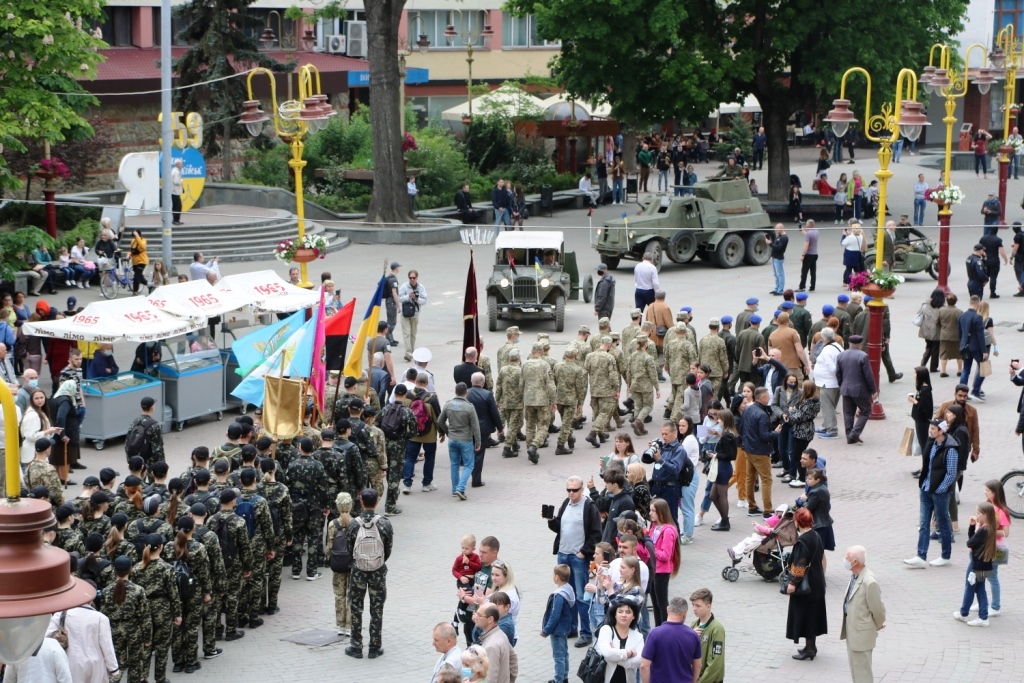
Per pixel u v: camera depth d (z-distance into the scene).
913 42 49.31
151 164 45.56
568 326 34.00
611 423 25.61
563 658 14.19
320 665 15.18
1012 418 24.92
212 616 15.30
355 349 22.53
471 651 11.63
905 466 22.42
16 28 30.81
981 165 66.44
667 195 42.56
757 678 14.52
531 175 58.66
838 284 38.91
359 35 65.75
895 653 15.12
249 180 53.78
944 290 33.53
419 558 18.53
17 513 6.60
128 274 37.44
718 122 77.81
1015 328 32.22
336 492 18.31
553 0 47.91
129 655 13.91
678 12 47.19
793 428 21.42
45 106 31.84
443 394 26.95
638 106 50.41
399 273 41.28
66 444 21.05
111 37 58.41
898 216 52.12
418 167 54.41
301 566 18.33
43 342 27.83
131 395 23.97
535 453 23.08
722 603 16.83
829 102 53.16
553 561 18.31
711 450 19.53
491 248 46.50
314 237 29.88
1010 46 55.06
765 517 20.09
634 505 16.52
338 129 55.28
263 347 24.06
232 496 15.73
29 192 43.97
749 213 42.66
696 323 33.47
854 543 18.88
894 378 27.73
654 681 12.37
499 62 77.94
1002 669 14.63
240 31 54.47
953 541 18.84
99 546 14.23
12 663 6.77
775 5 50.09
